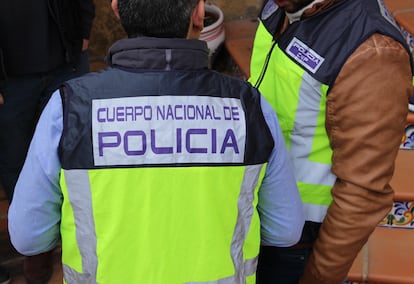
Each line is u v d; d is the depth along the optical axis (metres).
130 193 1.10
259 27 1.69
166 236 1.12
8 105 2.29
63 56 2.35
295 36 1.41
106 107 1.09
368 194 1.36
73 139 1.08
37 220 1.19
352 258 1.48
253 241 1.26
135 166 1.09
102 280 1.15
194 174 1.11
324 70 1.33
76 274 1.18
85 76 1.13
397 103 1.28
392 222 2.36
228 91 1.14
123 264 1.14
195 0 1.10
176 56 1.10
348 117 1.32
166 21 1.08
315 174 1.49
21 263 2.43
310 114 1.41
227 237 1.18
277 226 1.33
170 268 1.14
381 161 1.33
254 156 1.15
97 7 3.06
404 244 2.30
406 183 2.30
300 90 1.39
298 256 1.67
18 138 2.39
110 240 1.12
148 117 1.08
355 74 1.28
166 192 1.10
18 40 2.15
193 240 1.14
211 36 3.06
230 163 1.13
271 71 1.50
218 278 1.18
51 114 1.10
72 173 1.09
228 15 3.41
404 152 2.49
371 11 1.32
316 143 1.45
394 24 1.36
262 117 1.16
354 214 1.38
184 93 1.10
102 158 1.08
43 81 2.32
